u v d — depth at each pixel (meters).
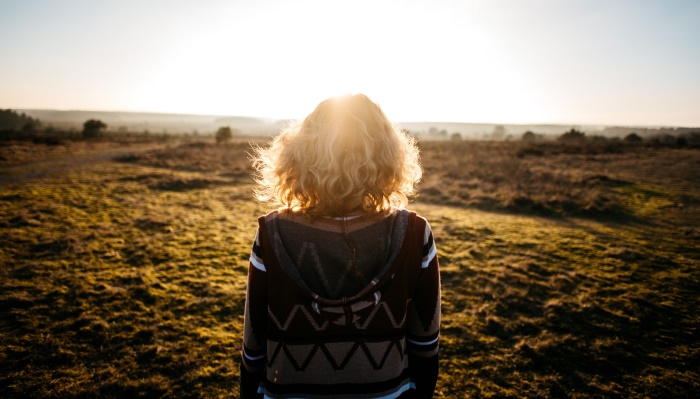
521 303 3.96
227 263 5.11
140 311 3.65
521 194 9.95
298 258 0.77
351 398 0.81
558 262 5.30
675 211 9.00
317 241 0.76
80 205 8.30
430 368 0.92
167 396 2.54
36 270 4.55
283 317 0.77
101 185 10.93
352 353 0.79
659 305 3.97
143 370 2.77
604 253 5.71
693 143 34.47
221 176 13.65
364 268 0.77
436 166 16.08
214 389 2.62
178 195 10.00
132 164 16.14
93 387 2.55
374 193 0.78
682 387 2.73
